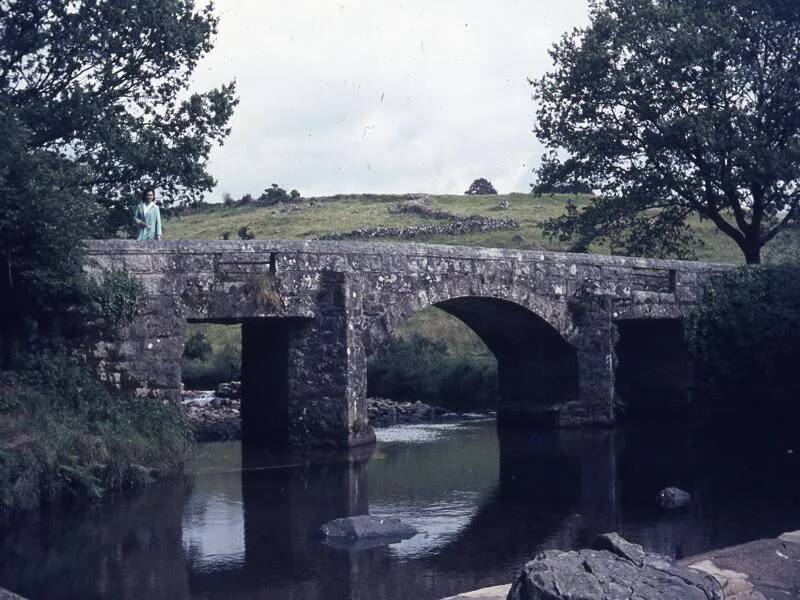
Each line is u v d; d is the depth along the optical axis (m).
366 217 59.59
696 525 12.83
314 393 19.42
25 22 23.92
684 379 26.20
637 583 6.73
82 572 10.73
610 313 24.05
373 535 12.35
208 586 10.11
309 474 17.12
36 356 16.08
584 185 33.03
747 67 29.88
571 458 19.11
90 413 15.89
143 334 17.34
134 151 24.41
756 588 7.49
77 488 14.47
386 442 21.66
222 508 14.16
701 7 30.84
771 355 25.12
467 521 13.28
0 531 12.70
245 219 63.28
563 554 7.20
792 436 21.86
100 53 24.84
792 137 29.12
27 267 15.75
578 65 30.88
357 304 19.73
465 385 30.66
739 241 31.98
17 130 16.20
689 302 26.12
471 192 74.88
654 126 31.34
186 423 17.77
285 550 11.64
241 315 18.36
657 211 55.06
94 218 17.89
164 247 17.72
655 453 19.62
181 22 26.23
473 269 21.67
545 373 24.56
